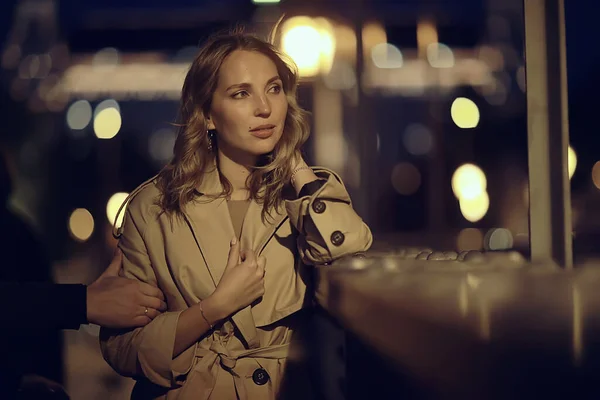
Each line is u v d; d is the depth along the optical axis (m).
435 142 15.46
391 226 15.52
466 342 1.44
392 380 1.84
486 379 1.20
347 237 3.07
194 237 3.28
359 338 2.11
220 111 3.29
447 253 3.17
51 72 13.47
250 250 3.17
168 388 3.22
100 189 15.17
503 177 14.91
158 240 3.32
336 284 2.38
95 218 15.16
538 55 2.73
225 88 3.27
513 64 13.48
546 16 2.73
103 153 15.09
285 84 3.38
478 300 1.90
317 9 9.04
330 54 9.15
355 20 10.29
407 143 15.64
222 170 3.37
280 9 7.93
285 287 3.25
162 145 14.74
